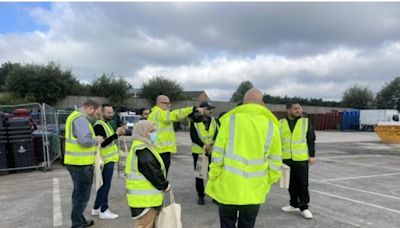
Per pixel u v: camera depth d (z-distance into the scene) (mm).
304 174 5523
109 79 38250
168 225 3512
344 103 68125
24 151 10117
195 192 7262
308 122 5551
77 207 4602
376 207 6312
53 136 12125
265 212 5848
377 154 16234
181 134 28703
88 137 4465
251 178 3221
